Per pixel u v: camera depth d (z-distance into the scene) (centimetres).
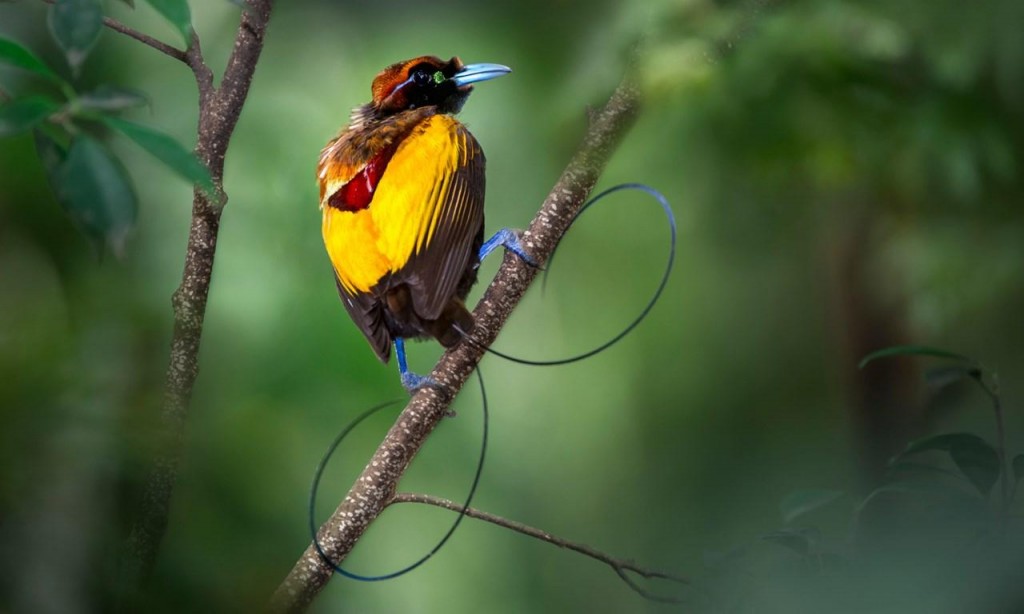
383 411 1033
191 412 915
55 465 580
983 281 1132
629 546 1435
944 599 482
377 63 1134
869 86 1070
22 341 618
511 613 1257
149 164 982
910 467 546
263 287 1027
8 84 649
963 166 1070
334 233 716
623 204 1327
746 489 1447
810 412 1459
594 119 630
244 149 1064
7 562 561
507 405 1338
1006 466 532
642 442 1455
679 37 1026
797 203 1290
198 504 809
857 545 529
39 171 838
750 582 555
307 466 976
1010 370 1160
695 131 1116
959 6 1049
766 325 1451
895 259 1197
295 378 1011
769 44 1024
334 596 1042
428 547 1141
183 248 970
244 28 582
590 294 1386
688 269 1382
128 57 1009
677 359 1454
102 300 781
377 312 694
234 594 747
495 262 1209
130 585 557
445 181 718
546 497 1372
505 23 1181
